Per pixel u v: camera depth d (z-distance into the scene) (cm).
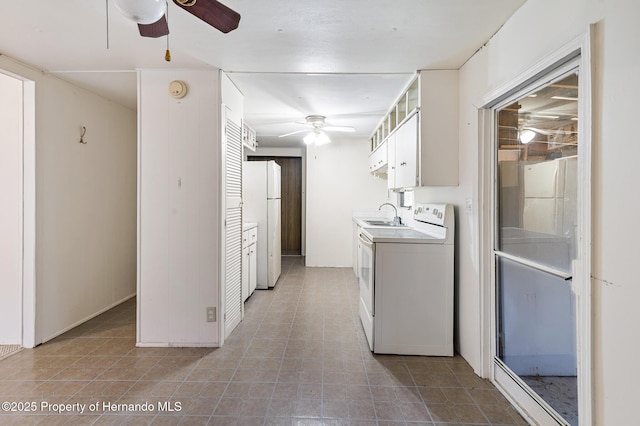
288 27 195
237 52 228
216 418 175
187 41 212
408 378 217
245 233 371
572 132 147
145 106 259
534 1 161
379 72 264
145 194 260
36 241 258
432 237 258
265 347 261
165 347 261
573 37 134
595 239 123
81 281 308
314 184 564
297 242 677
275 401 190
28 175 256
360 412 181
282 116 405
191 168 259
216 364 233
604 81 119
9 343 261
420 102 259
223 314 267
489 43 207
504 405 189
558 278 159
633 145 108
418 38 208
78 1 168
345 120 427
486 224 218
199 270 261
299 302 377
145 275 261
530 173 181
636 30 107
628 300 110
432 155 258
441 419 176
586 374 127
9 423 169
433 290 252
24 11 178
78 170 303
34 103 256
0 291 259
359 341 274
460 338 252
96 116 326
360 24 192
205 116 258
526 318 185
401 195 454
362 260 311
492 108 218
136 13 117
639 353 106
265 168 430
